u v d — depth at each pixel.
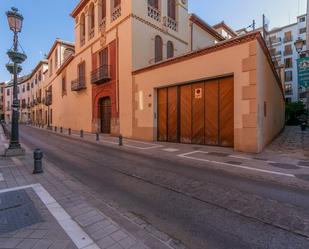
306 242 3.20
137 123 16.45
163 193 5.20
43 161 8.56
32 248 2.88
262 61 11.41
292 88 46.66
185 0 22.77
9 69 9.52
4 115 66.19
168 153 10.52
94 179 6.29
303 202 4.67
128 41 17.27
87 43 23.97
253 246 3.10
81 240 3.09
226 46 11.15
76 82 25.83
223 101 11.86
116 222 3.74
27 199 4.55
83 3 24.33
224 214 4.10
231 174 6.93
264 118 11.92
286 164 8.12
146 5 18.22
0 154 9.48
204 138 12.76
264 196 5.02
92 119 22.95
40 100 46.41
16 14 9.20
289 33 47.56
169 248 3.04
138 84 16.33
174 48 20.91
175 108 14.27
